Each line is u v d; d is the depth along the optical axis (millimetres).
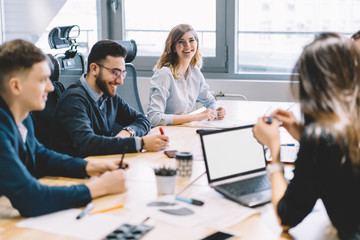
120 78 2521
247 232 1431
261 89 4516
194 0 4707
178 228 1445
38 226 1468
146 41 4918
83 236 1395
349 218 1321
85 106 2494
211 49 4750
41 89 1646
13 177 1544
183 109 3412
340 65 1309
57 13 4934
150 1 4828
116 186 1719
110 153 2334
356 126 1281
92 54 2514
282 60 4645
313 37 1434
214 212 1559
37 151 1997
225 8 4617
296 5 4504
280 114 1789
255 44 4680
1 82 1623
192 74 3506
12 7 4992
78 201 1613
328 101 1297
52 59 2717
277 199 1458
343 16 4418
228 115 3336
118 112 2904
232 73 4734
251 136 1895
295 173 1377
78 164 1944
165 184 1718
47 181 1908
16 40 1645
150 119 3123
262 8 4590
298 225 1486
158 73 3309
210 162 1782
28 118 1917
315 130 1315
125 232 1412
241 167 1847
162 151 2373
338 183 1312
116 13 4887
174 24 4809
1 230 1445
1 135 1583
